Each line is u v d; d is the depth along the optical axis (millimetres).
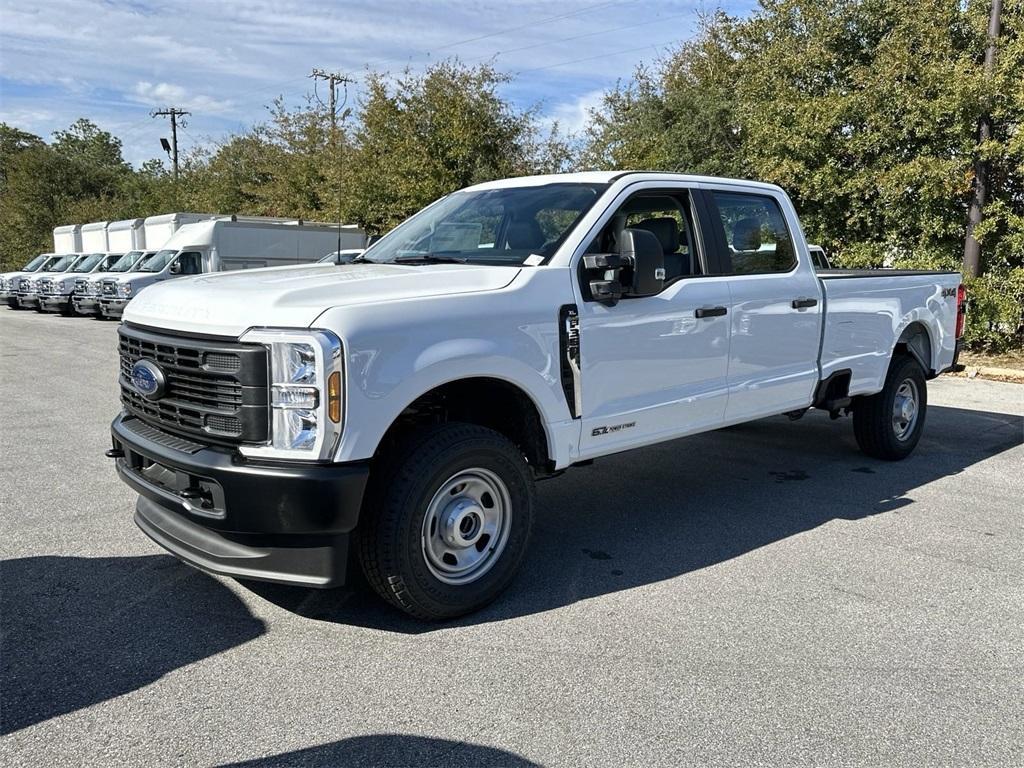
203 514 3418
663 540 4926
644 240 4211
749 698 3127
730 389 5102
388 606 3939
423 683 3213
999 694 3193
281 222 24188
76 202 52562
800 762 2730
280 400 3270
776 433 8000
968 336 12594
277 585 4180
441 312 3619
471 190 5340
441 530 3689
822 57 14250
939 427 8289
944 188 12234
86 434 7691
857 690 3203
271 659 3398
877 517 5387
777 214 5613
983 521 5305
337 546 3373
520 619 3814
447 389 3992
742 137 18812
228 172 40188
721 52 20656
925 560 4609
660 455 7098
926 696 3166
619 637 3631
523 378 3918
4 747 2762
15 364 12852
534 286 4016
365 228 26000
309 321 3283
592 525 5207
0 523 5086
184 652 3453
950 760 2756
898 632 3713
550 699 3102
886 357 6449
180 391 3625
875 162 13383
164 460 3553
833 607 3973
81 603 3928
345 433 3289
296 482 3232
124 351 4109
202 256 22797
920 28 12742
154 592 4062
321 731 2877
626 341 4406
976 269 12688
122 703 3049
